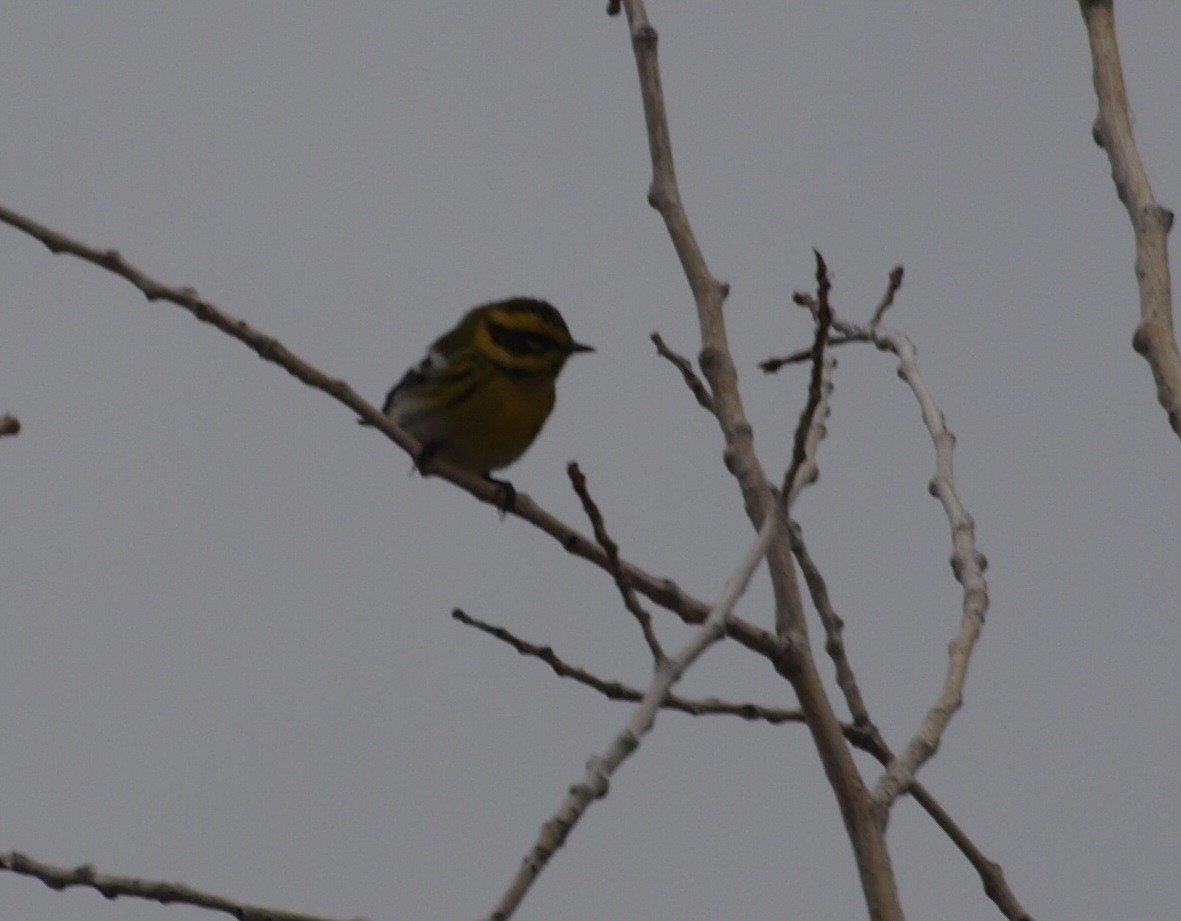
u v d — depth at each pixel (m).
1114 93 10.01
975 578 10.55
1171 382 9.04
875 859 9.31
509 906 7.90
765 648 10.12
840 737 9.85
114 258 11.13
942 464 11.51
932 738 9.66
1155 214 9.55
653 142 11.57
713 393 11.01
